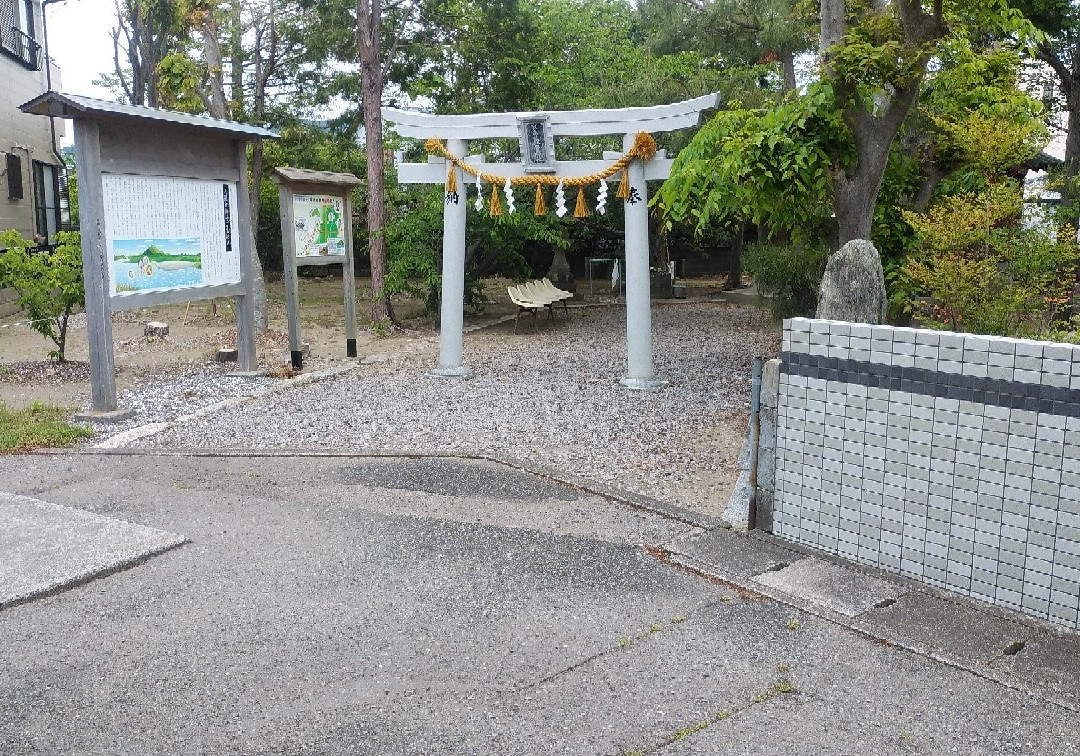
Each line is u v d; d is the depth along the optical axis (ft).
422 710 11.41
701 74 46.57
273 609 14.34
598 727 11.03
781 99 32.14
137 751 10.57
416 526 18.13
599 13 68.18
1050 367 13.19
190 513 18.93
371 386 33.32
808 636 13.33
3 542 16.84
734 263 70.23
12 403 30.19
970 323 23.63
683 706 11.50
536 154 33.22
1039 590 13.64
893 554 15.42
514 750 10.55
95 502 19.63
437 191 47.06
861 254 20.08
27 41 61.52
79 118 26.35
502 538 17.47
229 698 11.71
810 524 16.67
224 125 30.99
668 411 28.89
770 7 43.88
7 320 51.52
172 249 30.45
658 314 56.44
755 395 17.22
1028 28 23.47
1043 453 13.37
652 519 18.51
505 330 49.11
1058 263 25.77
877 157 24.62
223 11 50.93
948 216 24.75
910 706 11.46
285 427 26.81
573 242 69.36
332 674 12.32
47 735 10.89
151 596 14.84
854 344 15.58
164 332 45.01
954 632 13.28
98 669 12.46
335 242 38.68
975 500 14.21
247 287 34.47
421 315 55.06
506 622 13.85
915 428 14.87
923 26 23.29
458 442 24.98
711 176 24.76
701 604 14.46
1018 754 10.48
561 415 28.32
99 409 27.91
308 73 63.21
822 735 10.85
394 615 14.11
